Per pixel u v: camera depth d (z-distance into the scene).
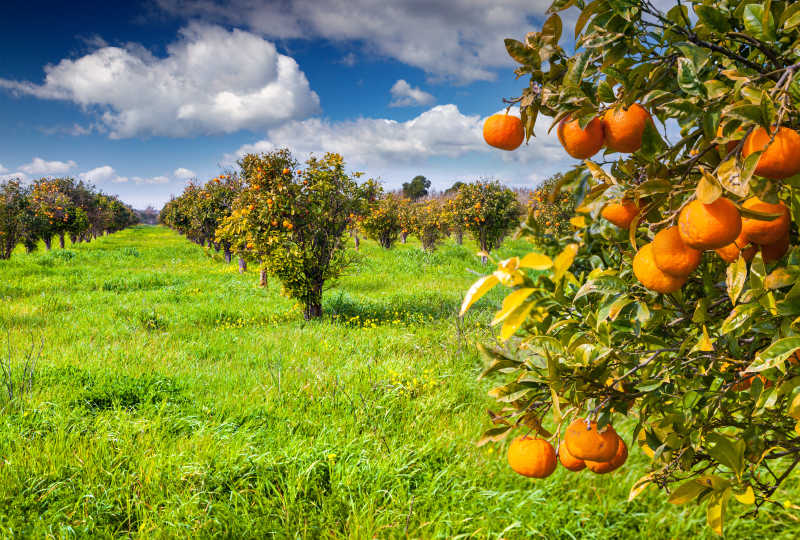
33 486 2.86
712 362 1.20
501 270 0.78
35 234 23.12
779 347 0.95
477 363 5.45
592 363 1.16
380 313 9.16
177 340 6.83
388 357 5.67
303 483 2.96
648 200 0.96
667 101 0.99
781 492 2.66
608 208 0.99
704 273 1.17
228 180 19.88
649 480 1.33
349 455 3.25
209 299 10.53
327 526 2.69
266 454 3.19
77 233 30.33
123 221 51.31
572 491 2.92
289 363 5.52
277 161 8.96
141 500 2.77
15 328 7.10
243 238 9.16
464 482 3.00
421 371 5.03
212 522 2.65
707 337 1.09
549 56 1.02
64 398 4.11
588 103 0.95
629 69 1.04
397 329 7.64
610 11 0.98
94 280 12.70
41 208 24.70
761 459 1.22
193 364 5.51
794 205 0.91
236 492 2.81
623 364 1.22
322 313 9.09
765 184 0.81
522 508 2.78
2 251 19.30
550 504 2.79
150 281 12.92
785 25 0.92
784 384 1.05
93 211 36.91
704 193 0.75
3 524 2.57
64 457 3.17
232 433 3.61
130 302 9.66
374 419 3.93
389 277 14.40
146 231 56.91
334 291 11.69
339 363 5.53
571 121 0.97
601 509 2.77
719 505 1.04
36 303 9.05
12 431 3.44
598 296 1.27
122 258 19.95
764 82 0.95
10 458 3.09
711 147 0.89
